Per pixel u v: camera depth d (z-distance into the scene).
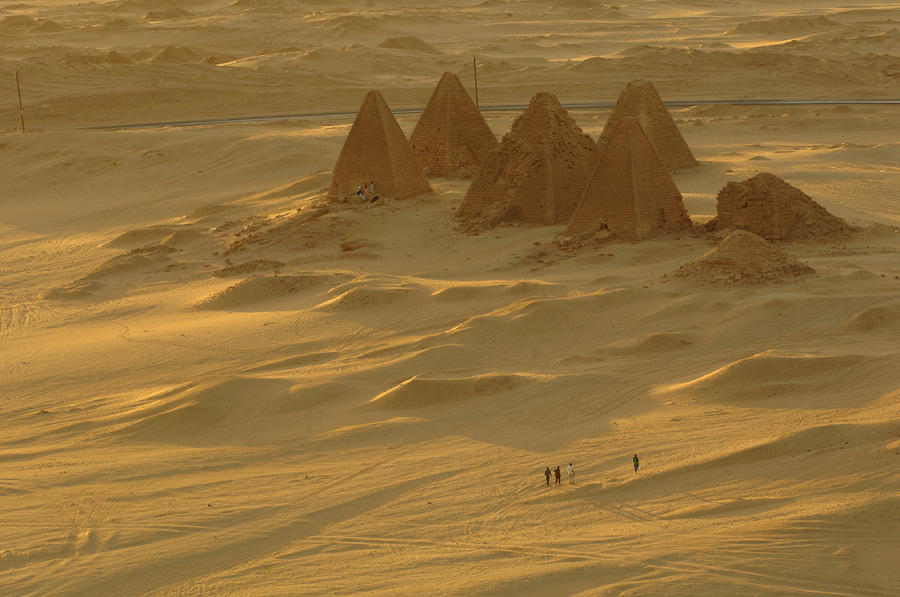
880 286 84.06
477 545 45.66
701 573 40.16
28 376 83.75
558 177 120.38
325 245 122.88
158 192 186.50
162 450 63.22
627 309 83.19
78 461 61.28
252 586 43.34
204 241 134.50
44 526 50.66
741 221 107.12
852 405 57.41
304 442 62.66
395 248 119.12
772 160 169.62
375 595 40.97
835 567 39.97
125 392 77.75
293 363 81.25
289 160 197.88
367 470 56.62
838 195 135.12
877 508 43.44
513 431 61.50
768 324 76.00
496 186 125.25
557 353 77.00
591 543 44.28
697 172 156.00
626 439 57.59
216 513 51.44
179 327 94.19
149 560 46.41
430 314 90.31
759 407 60.22
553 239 112.44
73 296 111.81
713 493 48.44
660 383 67.81
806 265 89.88
